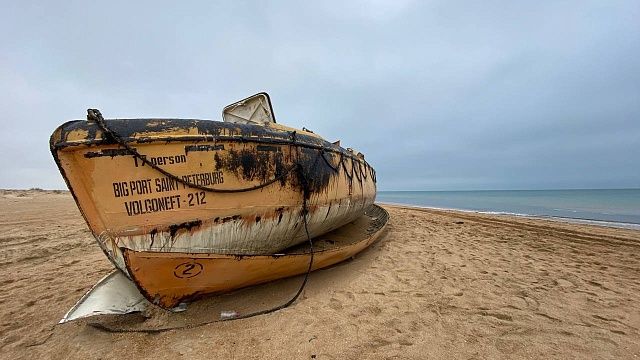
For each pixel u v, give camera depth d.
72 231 7.93
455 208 24.09
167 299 2.99
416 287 3.96
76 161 2.58
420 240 7.08
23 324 3.04
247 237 3.42
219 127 3.19
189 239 2.97
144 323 3.01
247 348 2.59
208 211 3.05
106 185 2.65
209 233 3.08
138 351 2.56
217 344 2.64
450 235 7.94
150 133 2.78
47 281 4.22
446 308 3.38
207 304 3.28
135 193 2.74
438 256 5.57
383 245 6.39
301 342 2.67
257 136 3.49
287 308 3.29
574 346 2.69
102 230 2.72
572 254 6.14
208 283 3.10
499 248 6.50
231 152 3.24
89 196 2.65
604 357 2.55
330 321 3.03
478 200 43.69
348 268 4.69
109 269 4.76
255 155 3.44
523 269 4.93
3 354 2.54
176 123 2.95
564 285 4.20
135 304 3.10
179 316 3.08
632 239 7.85
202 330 2.86
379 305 3.40
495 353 2.57
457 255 5.70
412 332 2.86
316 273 4.36
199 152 3.02
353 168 6.15
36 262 5.19
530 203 33.88
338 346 2.62
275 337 2.75
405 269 4.70
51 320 3.12
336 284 3.98
